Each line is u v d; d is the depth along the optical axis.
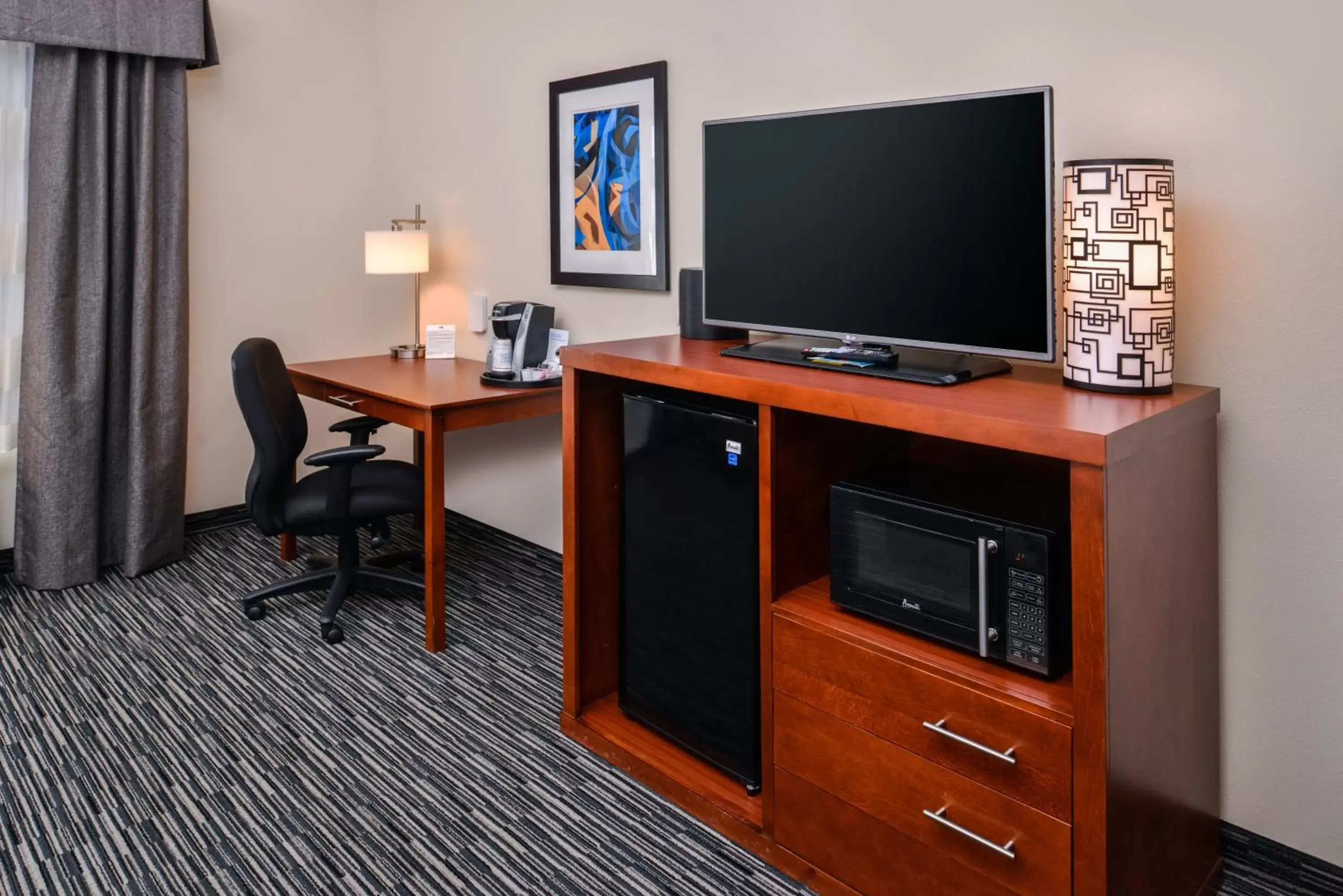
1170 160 1.55
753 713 1.81
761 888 1.67
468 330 3.55
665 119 2.61
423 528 3.67
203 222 3.45
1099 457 1.20
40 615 2.84
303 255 3.72
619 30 2.75
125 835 1.80
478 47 3.30
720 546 1.82
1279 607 1.63
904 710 1.48
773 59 2.31
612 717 2.18
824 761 1.62
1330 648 1.59
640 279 2.76
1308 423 1.56
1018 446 1.29
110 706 2.30
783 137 1.86
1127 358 1.47
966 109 1.56
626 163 2.75
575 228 2.97
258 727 2.21
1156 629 1.40
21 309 3.06
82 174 3.01
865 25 2.10
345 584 2.81
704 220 2.04
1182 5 1.62
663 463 1.93
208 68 3.37
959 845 1.44
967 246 1.59
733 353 1.88
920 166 1.64
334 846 1.77
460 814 1.88
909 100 1.63
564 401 2.08
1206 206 1.63
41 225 2.96
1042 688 1.35
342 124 3.77
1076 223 1.49
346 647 2.65
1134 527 1.30
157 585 3.09
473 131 3.38
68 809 1.88
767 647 1.69
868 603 1.57
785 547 1.69
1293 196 1.54
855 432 1.81
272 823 1.85
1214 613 1.64
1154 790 1.42
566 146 2.96
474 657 2.59
